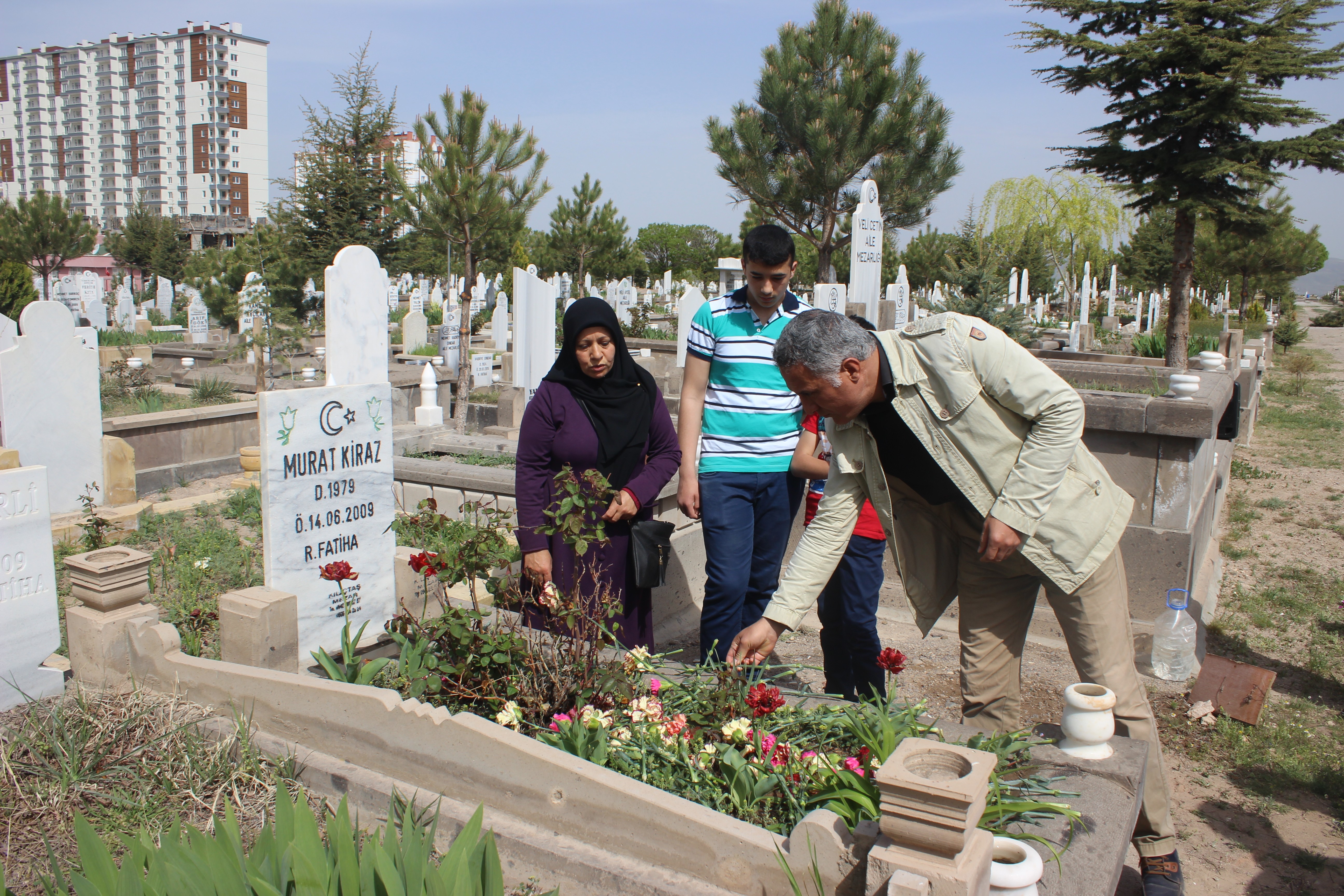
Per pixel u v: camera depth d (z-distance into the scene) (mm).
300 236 22234
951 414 2451
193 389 13188
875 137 18688
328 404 3846
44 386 6430
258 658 3270
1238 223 14406
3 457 6102
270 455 3635
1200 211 13727
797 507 3932
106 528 6273
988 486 2504
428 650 3158
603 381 3578
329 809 2436
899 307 18391
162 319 28547
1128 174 14883
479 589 4348
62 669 3609
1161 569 4934
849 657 3787
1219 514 8000
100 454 6789
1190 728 4184
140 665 3314
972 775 1729
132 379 13070
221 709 3115
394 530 4207
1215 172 13422
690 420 3834
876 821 2029
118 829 2574
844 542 2682
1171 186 13992
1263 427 13453
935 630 5195
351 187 22219
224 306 18906
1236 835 3342
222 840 1866
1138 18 14227
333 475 3893
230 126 115688
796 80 19094
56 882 2020
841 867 1987
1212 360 7262
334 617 3932
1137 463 4941
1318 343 34500
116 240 47250
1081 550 2525
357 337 6051
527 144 15305
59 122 124250
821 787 2350
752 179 19625
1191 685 4598
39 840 2525
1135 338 17047
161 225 46375
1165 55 13555
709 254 58562
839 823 2027
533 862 2357
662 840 2252
